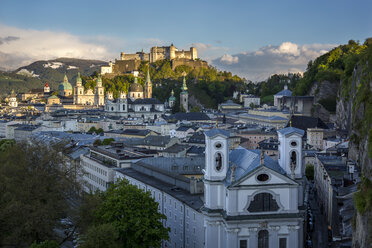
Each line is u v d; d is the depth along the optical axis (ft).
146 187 543.80
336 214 534.78
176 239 471.21
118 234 376.27
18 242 413.39
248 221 365.81
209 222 380.99
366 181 378.94
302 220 378.73
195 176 565.53
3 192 440.86
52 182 468.34
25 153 492.54
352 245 379.96
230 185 363.35
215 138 377.09
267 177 368.68
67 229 517.96
